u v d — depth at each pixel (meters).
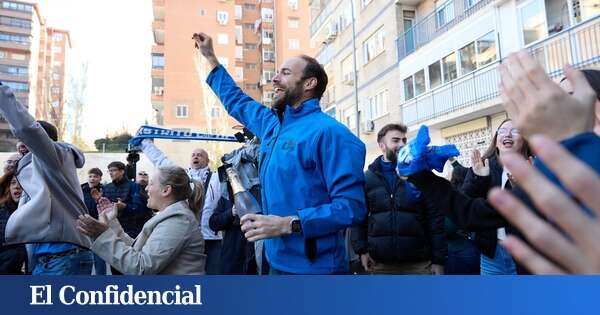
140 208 5.15
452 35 13.73
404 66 16.53
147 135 4.43
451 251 3.29
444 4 15.34
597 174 0.47
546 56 10.11
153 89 26.78
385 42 18.27
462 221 1.31
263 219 1.65
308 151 1.80
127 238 2.78
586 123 0.55
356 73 20.47
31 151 2.53
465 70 13.24
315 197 1.79
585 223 0.47
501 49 11.72
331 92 25.00
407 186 3.02
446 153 1.31
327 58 25.22
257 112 2.45
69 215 2.73
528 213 0.51
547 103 0.55
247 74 45.47
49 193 2.64
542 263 0.49
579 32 9.39
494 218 1.25
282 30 41.41
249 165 2.96
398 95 17.06
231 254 3.47
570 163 0.49
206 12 32.16
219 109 26.19
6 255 3.29
